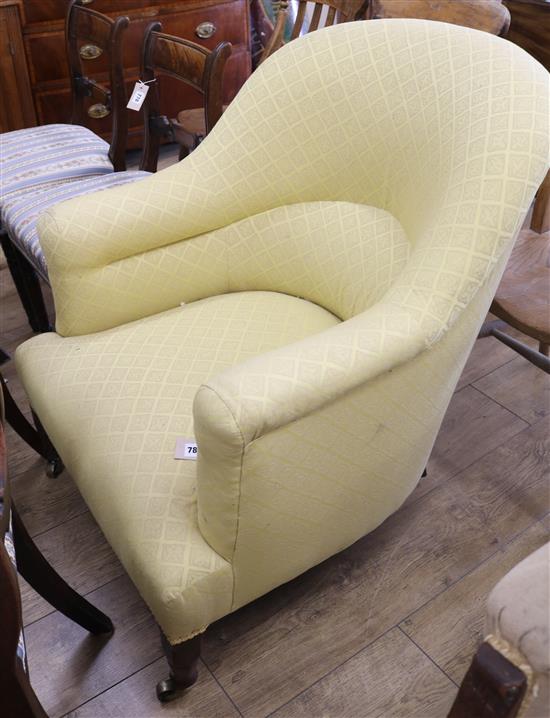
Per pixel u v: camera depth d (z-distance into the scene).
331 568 1.49
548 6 1.57
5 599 0.77
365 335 1.02
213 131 1.53
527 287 1.47
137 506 1.13
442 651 1.35
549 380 1.98
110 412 1.27
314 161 1.43
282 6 2.50
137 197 1.45
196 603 1.09
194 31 2.93
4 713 0.90
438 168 1.21
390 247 1.33
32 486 1.68
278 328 1.43
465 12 1.68
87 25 2.16
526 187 1.09
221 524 1.05
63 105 2.84
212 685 1.30
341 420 1.05
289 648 1.35
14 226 1.89
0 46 2.58
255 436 0.95
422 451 1.32
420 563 1.50
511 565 1.50
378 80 1.32
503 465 1.72
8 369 2.04
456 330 1.13
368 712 1.26
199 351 1.38
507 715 0.70
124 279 1.46
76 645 1.36
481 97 1.16
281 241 1.50
